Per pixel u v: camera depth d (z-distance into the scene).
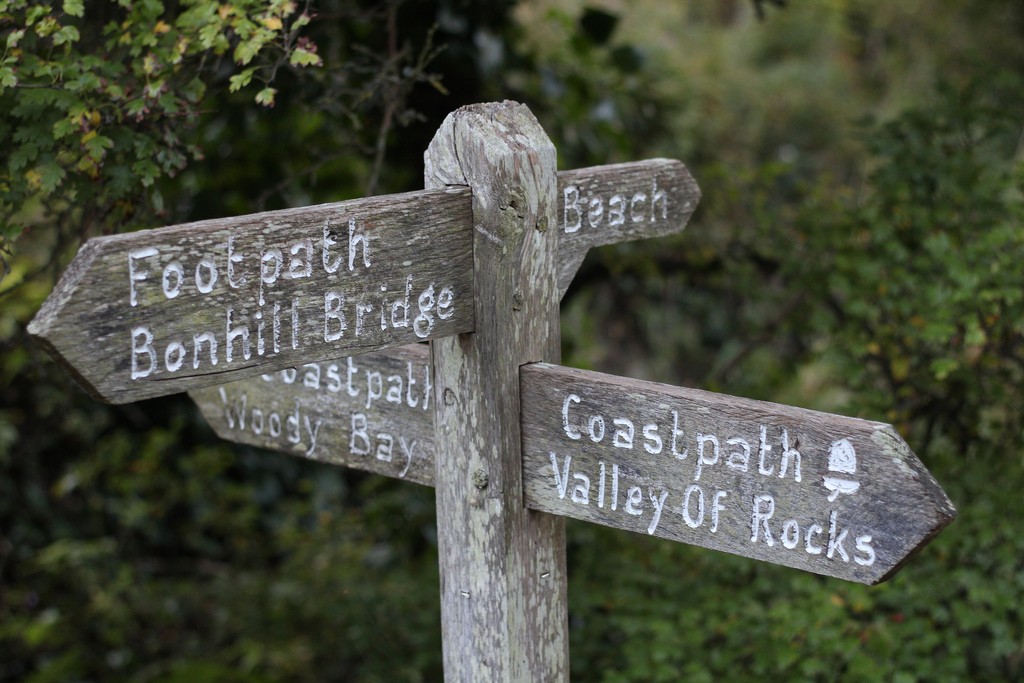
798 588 3.41
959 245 3.69
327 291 1.69
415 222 1.77
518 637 1.92
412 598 4.49
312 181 3.56
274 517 5.80
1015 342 3.63
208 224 1.56
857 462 1.54
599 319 6.41
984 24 7.14
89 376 1.47
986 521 3.26
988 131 3.93
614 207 2.09
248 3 2.55
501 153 1.79
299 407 2.25
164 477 5.40
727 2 10.67
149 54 2.55
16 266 3.54
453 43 3.95
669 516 1.74
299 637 4.95
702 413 1.68
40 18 2.42
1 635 4.88
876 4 8.95
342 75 3.46
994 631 3.13
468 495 1.92
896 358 3.77
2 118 2.47
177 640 5.26
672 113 5.23
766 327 4.58
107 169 2.58
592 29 4.44
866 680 3.14
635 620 3.58
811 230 4.04
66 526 5.32
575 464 1.83
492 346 1.84
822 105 9.46
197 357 1.57
